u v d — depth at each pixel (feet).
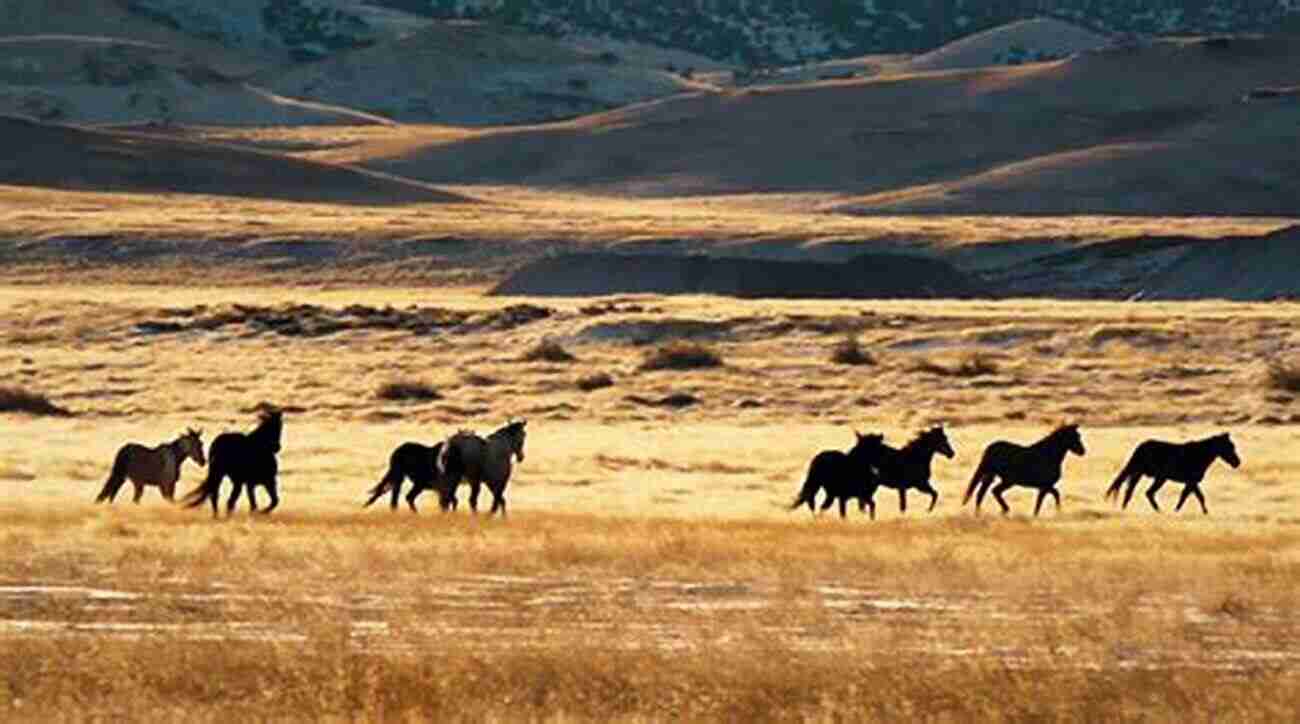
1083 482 353.72
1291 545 238.27
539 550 203.00
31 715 117.80
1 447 386.32
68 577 179.63
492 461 264.31
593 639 148.97
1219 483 353.31
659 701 125.90
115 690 124.67
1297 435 462.19
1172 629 161.17
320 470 348.79
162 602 164.25
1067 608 173.99
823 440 431.43
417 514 261.03
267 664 133.18
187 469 349.82
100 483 321.73
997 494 289.12
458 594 174.70
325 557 195.31
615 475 351.05
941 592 182.19
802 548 213.46
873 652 142.72
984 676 132.87
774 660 135.95
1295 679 136.26
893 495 323.37
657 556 201.36
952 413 513.86
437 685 126.82
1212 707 127.34
